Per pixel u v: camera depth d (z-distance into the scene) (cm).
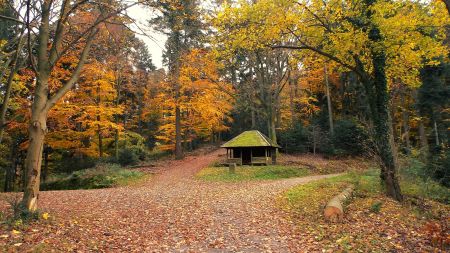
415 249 674
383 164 1288
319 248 701
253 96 3238
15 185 3409
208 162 2938
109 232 808
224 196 1431
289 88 3875
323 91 4403
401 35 1103
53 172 3148
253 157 2834
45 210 988
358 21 1134
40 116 872
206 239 793
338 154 3253
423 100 2642
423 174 1512
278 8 1145
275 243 755
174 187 1838
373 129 1380
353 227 864
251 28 1223
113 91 2716
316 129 3559
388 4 1048
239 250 710
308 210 1095
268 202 1257
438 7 1073
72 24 1045
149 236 807
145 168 2703
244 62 3155
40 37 907
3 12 1170
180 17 1252
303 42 1307
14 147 2842
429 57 1245
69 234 733
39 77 882
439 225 837
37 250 590
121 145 3497
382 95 1294
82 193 1569
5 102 1059
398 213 1027
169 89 3139
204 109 2930
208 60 2728
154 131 4762
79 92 2570
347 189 1327
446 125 2822
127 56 2581
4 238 630
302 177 2252
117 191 1669
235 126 5288
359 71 1304
